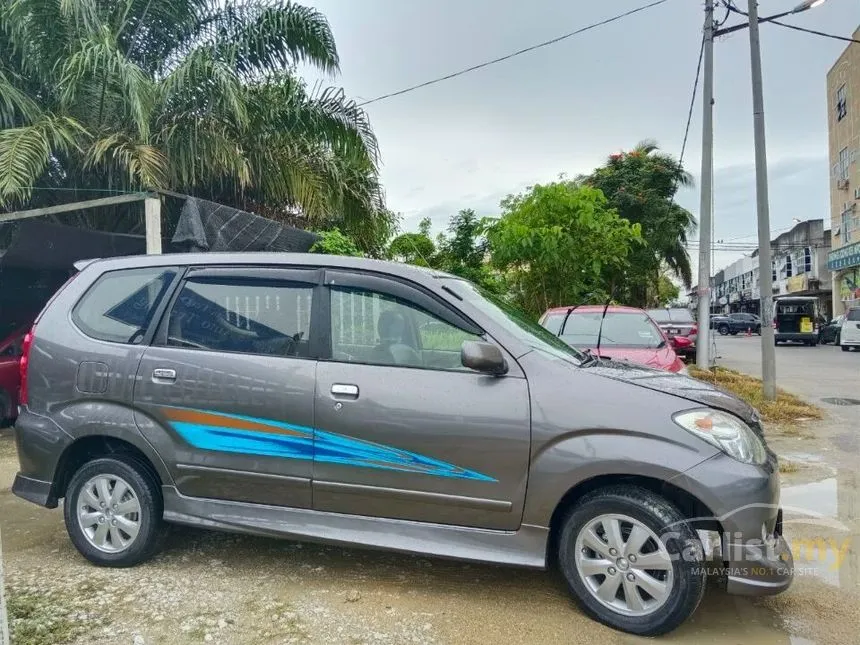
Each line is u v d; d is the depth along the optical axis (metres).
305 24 9.09
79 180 8.57
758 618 3.24
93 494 3.83
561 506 3.27
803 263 42.59
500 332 3.40
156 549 3.83
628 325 7.93
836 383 12.66
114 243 8.35
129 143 7.46
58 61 7.85
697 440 3.00
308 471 3.45
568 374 3.25
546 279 12.49
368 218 10.91
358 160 10.01
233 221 7.80
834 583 3.65
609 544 3.10
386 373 3.41
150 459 3.68
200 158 8.27
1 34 8.08
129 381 3.73
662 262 28.67
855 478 5.77
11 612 3.18
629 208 24.64
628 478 3.13
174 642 2.94
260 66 9.30
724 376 11.84
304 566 3.83
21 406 3.96
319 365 3.50
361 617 3.20
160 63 9.12
